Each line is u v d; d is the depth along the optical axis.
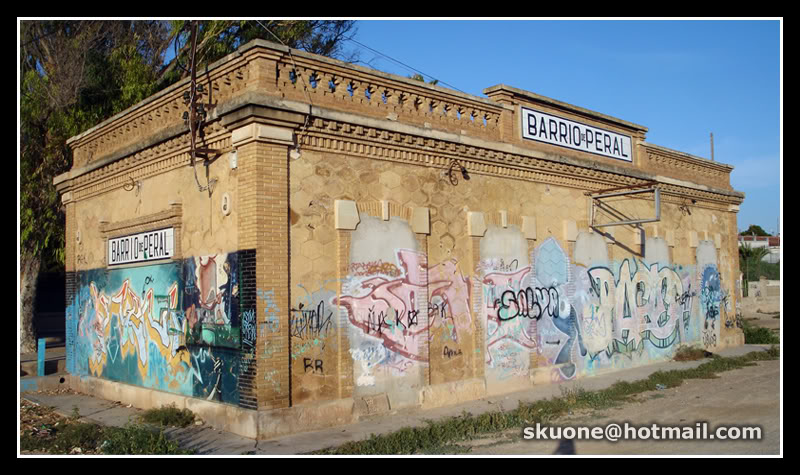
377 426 11.31
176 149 12.81
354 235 12.02
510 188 15.15
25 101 20.86
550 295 15.89
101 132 15.77
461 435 10.52
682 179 21.03
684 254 20.97
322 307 11.46
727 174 23.66
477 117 14.56
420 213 13.10
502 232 14.83
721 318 22.45
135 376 14.17
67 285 17.09
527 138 15.55
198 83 12.39
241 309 10.91
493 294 14.48
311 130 11.44
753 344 23.88
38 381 16.39
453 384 13.37
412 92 13.27
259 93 10.80
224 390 11.37
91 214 16.25
